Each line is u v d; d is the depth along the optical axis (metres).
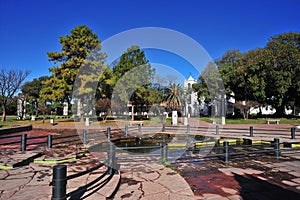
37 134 15.54
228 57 36.22
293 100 30.62
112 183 4.62
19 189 4.20
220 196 4.32
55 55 22.53
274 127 19.12
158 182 4.98
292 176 5.55
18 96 35.31
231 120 26.88
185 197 4.13
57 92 21.56
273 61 26.69
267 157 7.86
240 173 5.86
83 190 4.14
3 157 6.46
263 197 4.25
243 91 31.78
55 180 3.04
